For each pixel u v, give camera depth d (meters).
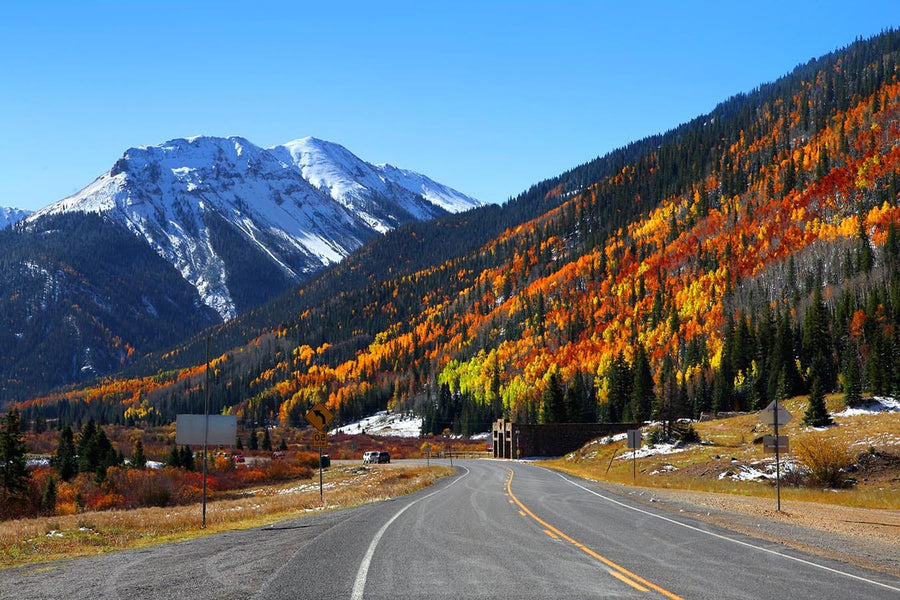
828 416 71.44
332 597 9.03
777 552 13.58
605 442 82.75
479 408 169.50
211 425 22.50
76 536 21.19
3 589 10.37
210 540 16.36
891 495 31.20
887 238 173.25
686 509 23.72
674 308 187.50
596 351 190.25
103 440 82.62
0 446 53.06
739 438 70.62
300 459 94.81
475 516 20.20
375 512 22.19
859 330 120.44
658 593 9.44
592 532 16.27
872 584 10.48
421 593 9.29
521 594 9.26
